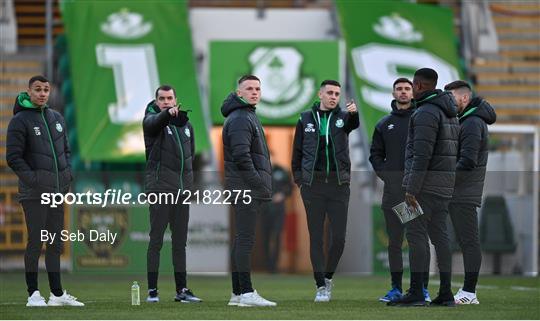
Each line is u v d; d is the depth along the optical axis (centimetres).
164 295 3794
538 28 7556
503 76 7075
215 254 3741
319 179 3238
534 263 5038
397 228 3306
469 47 7250
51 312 2873
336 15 6762
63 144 3144
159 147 3244
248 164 3052
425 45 6656
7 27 6988
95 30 6381
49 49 6638
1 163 6050
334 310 2939
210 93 6281
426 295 3222
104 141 5903
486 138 3212
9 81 6669
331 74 6369
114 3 6525
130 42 6362
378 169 3331
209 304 3197
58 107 6450
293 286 4456
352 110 3234
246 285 3086
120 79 6181
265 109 6184
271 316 2733
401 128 3312
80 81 6150
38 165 3067
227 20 6862
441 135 2991
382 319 2647
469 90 3219
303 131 3281
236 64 6369
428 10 6912
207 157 6025
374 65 6412
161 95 3231
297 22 6894
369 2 6762
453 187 3036
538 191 5050
